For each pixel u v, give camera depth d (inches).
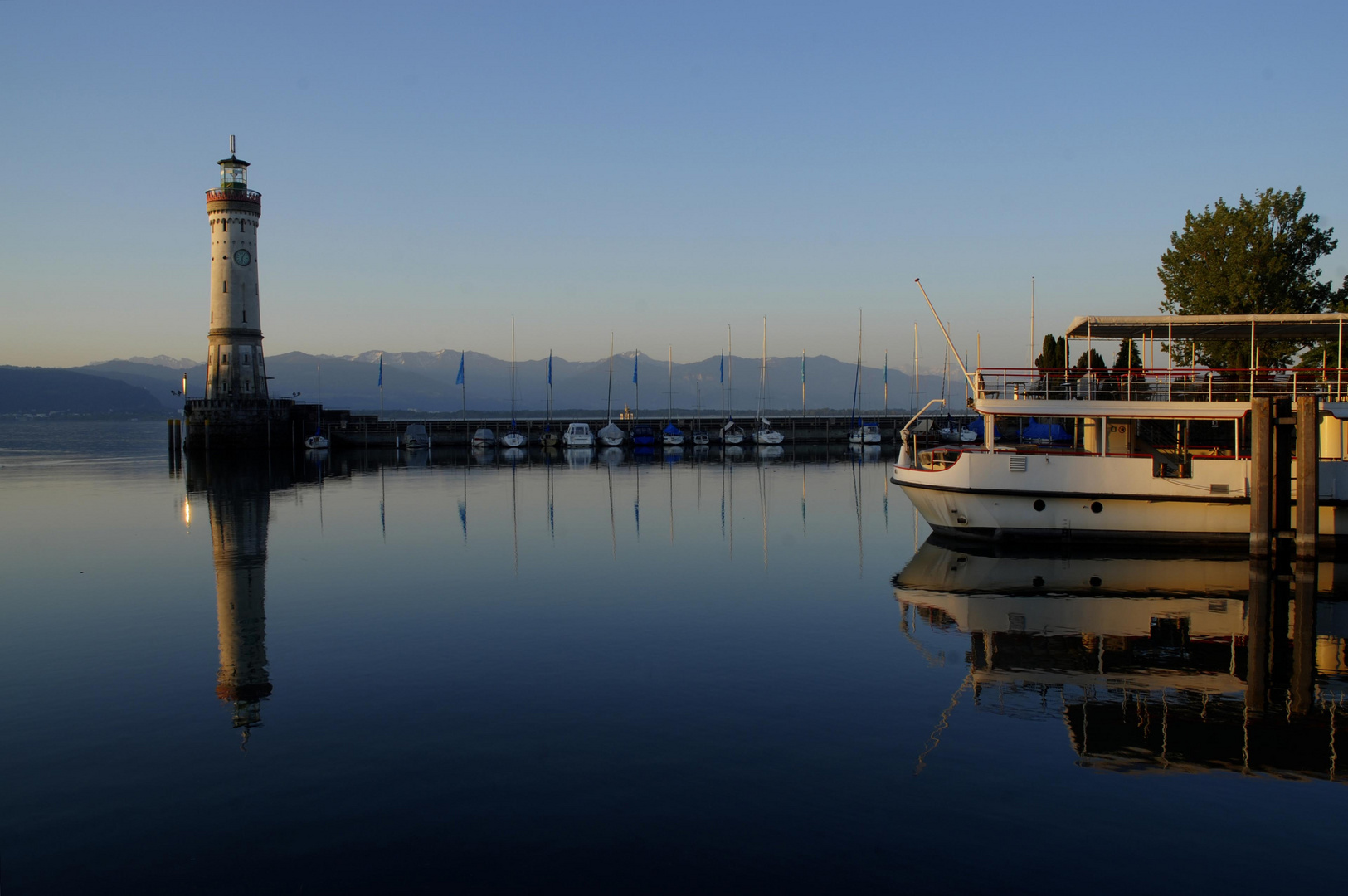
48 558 1321.4
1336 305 1845.5
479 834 470.9
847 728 613.6
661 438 4763.8
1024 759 563.2
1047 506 1317.7
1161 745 587.8
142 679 737.6
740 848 454.0
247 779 539.5
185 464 3526.1
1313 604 992.2
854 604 997.8
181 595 1061.1
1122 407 1304.1
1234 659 792.9
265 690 704.4
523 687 705.6
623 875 430.0
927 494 1386.6
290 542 1473.9
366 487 2495.1
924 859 442.9
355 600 1027.3
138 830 478.6
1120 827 475.2
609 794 513.7
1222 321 1282.0
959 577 1146.0
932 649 815.7
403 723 629.3
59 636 872.3
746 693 689.6
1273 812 494.0
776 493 2289.6
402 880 429.1
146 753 579.8
